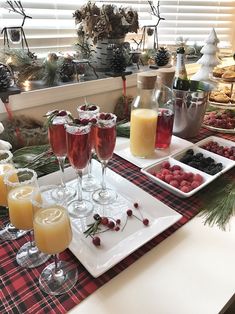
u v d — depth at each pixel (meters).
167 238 0.71
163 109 1.08
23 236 0.70
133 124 1.01
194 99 1.12
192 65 1.84
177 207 0.81
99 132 0.75
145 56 1.64
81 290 0.57
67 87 1.28
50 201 0.80
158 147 1.10
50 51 1.44
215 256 0.66
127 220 0.75
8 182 0.66
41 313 0.52
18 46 1.32
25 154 1.01
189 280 0.60
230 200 0.83
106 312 0.53
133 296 0.56
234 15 2.18
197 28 2.04
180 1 1.88
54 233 0.53
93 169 0.98
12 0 1.24
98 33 1.33
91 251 0.65
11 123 1.13
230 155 1.05
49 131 0.78
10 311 0.52
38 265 0.62
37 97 1.20
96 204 0.81
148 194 0.85
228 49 2.23
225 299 0.56
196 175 0.90
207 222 0.76
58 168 0.97
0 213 0.78
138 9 1.70
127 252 0.64
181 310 0.53
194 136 1.22
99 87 1.39
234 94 1.52
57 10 1.39
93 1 1.47
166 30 1.92
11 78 1.14
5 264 0.62
